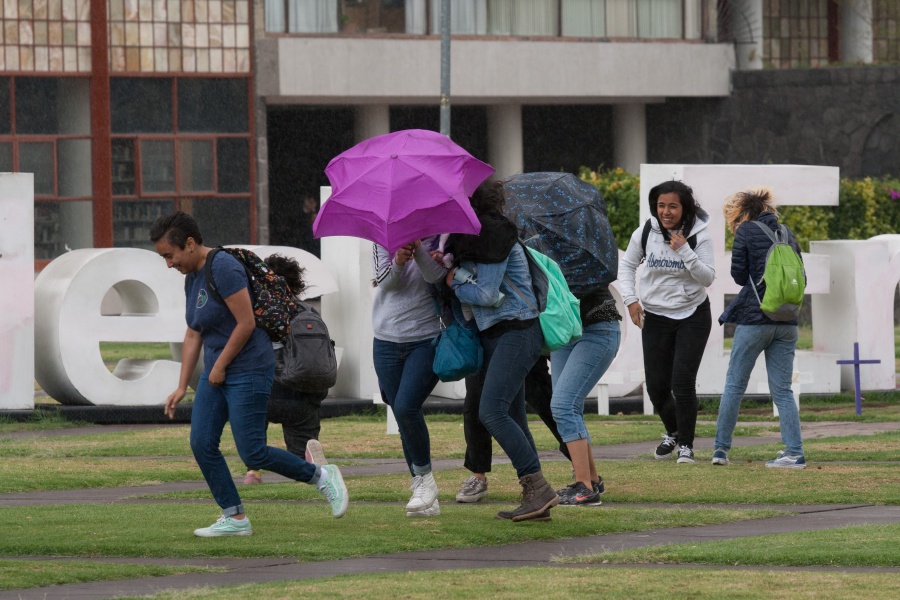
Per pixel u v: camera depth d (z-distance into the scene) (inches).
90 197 2561.5
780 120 2967.5
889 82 2837.1
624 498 856.9
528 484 762.8
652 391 1032.2
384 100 2827.3
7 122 2487.7
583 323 839.7
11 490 914.1
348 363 1440.7
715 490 884.6
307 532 742.5
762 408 1430.9
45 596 593.0
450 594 585.0
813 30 3161.9
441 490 898.1
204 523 770.2
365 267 1422.2
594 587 597.3
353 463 1047.0
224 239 2674.7
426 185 717.9
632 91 2970.0
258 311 721.0
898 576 618.5
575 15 2965.1
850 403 1456.7
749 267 993.5
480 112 3169.3
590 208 845.8
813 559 656.4
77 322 1348.4
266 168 2696.9
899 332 2201.0
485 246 738.8
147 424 1348.4
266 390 725.3
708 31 3058.6
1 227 1316.4
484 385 756.6
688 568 645.3
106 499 878.4
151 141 2603.3
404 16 2812.5
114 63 2564.0
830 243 1503.4
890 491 875.4
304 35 2716.5
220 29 2645.2
